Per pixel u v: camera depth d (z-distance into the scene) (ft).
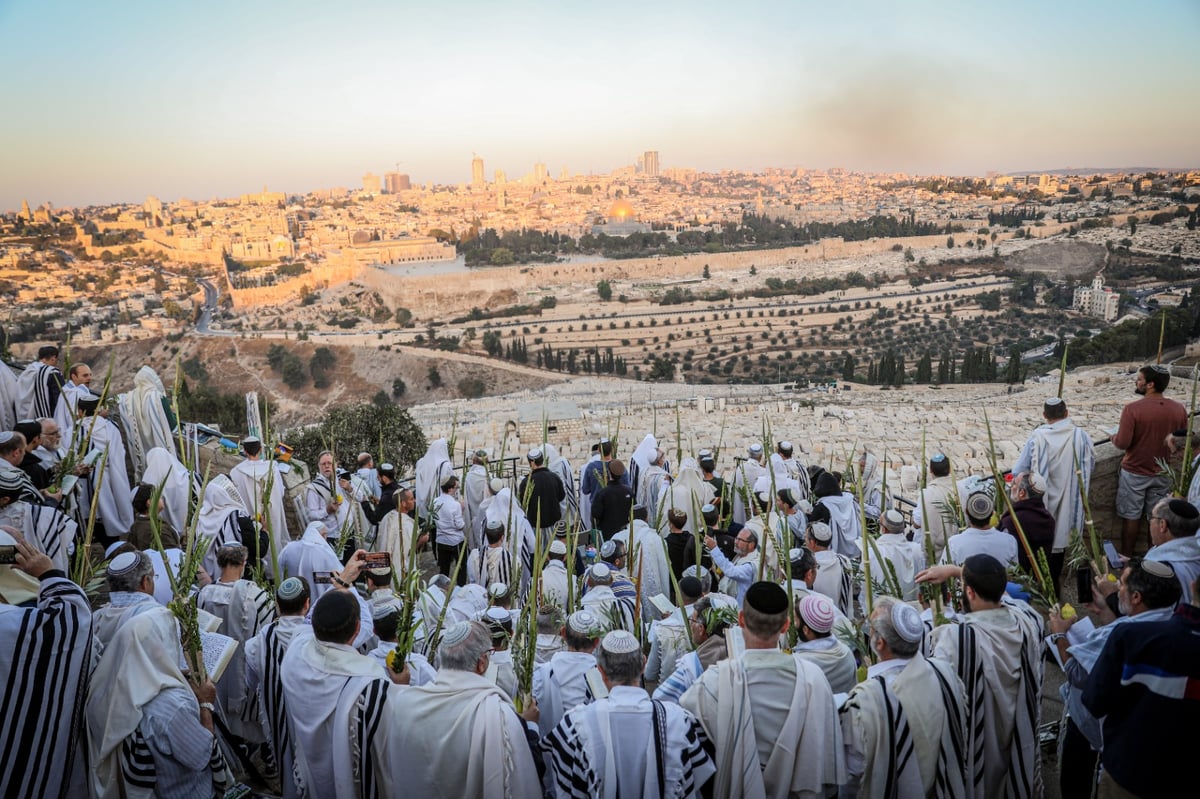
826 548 25.35
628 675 15.06
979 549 21.53
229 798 18.30
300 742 16.15
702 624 20.80
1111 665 14.12
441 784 14.93
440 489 40.81
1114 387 152.97
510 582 29.48
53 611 15.06
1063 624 17.90
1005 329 625.41
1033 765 16.62
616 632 15.40
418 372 559.38
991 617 16.70
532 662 18.47
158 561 22.93
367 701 15.69
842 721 15.34
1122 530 33.40
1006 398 157.79
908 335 621.31
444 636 15.80
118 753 15.55
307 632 17.33
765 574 24.20
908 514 36.86
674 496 37.35
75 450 31.01
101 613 17.57
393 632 20.16
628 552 26.58
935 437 113.39
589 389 269.64
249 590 22.31
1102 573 19.58
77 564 19.38
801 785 14.83
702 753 14.60
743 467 39.22
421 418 183.42
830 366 551.59
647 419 141.49
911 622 15.57
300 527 36.96
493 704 15.21
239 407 156.87
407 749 15.16
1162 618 15.20
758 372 545.03
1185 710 13.30
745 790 14.62
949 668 15.71
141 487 29.40
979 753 16.07
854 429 121.60
